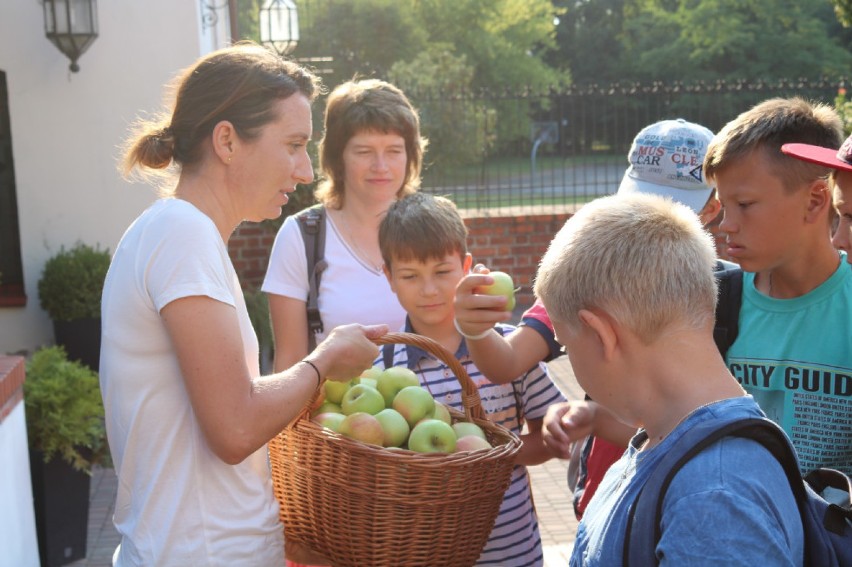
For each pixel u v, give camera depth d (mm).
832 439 2086
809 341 2121
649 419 1543
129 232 2021
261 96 2055
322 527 2104
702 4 37656
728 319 2254
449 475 1969
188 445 1986
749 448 1423
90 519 5355
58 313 7793
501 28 35625
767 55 37312
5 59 8039
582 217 1630
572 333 1590
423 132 12586
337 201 3211
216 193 2092
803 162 2045
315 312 3074
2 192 8172
